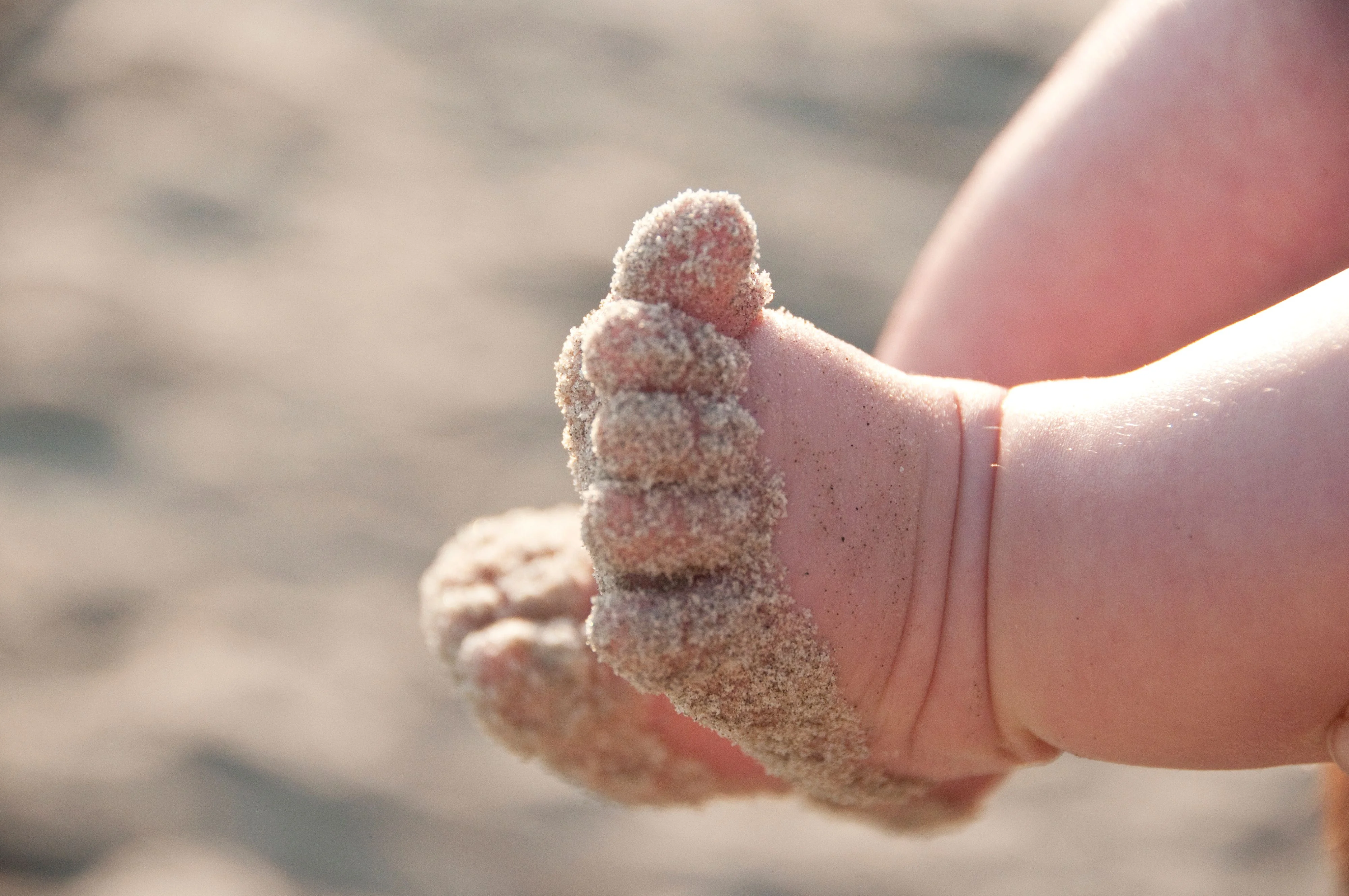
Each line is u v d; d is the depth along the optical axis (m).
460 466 1.09
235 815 0.83
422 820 0.84
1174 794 0.91
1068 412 0.43
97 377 1.16
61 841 0.81
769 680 0.43
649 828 0.86
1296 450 0.42
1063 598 0.43
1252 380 0.42
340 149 1.47
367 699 0.91
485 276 1.30
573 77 1.61
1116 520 0.43
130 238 1.31
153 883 0.78
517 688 0.46
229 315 1.23
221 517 1.04
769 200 1.41
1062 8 1.81
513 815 0.85
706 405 0.42
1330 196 0.47
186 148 1.44
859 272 1.31
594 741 0.46
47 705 0.89
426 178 1.42
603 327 0.42
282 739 0.88
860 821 0.47
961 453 0.44
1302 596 0.42
